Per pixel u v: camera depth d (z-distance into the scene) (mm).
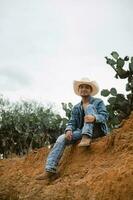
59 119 11422
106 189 4793
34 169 6871
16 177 6848
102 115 6137
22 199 6070
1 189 6695
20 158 7641
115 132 5859
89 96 6336
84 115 6270
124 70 7355
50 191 5590
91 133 6000
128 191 4605
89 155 5969
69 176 5715
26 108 18078
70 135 6113
